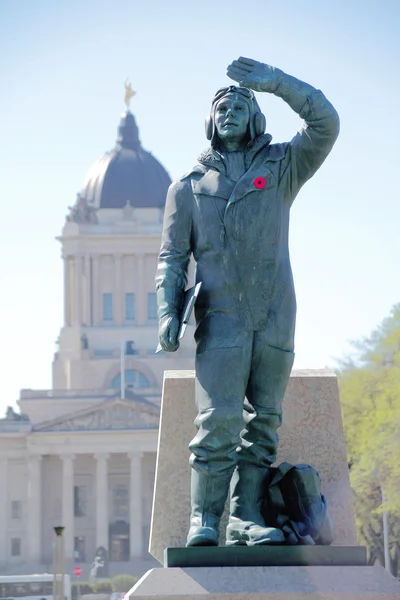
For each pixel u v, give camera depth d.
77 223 167.50
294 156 7.48
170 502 8.49
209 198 7.41
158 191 171.50
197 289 7.28
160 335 7.32
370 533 54.00
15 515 148.88
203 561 7.02
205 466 7.18
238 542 7.23
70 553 143.75
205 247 7.38
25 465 149.88
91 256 166.88
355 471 49.16
